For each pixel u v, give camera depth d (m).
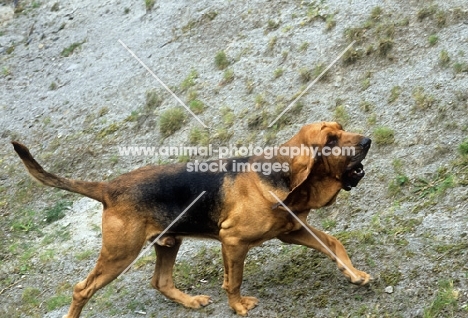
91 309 4.63
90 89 6.66
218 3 6.80
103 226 4.27
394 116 5.11
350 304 4.13
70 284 4.92
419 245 4.28
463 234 4.24
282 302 4.25
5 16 8.48
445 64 5.24
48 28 7.97
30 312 4.81
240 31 6.42
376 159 4.91
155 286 4.47
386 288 4.13
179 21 6.88
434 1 5.71
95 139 6.10
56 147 6.21
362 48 5.65
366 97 5.33
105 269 4.30
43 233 5.46
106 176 5.75
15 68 7.50
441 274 4.09
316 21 6.08
